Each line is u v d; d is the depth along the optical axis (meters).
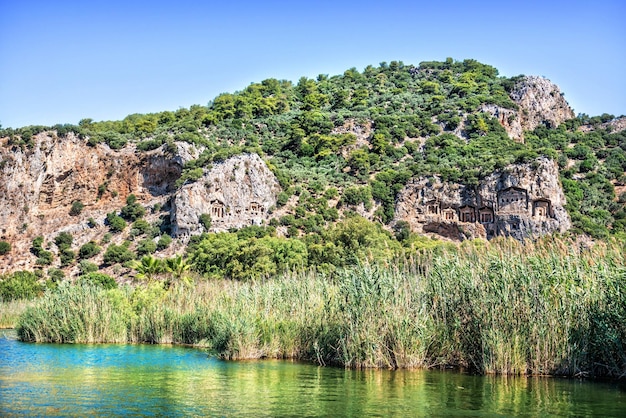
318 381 25.78
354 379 26.12
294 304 35.38
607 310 25.98
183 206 112.69
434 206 124.88
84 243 116.44
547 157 121.25
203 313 41.59
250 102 185.62
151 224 118.62
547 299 26.95
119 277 101.69
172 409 20.75
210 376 27.39
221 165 120.00
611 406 20.75
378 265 31.12
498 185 120.19
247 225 116.25
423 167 132.88
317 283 36.50
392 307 28.66
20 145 128.62
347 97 189.88
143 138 142.75
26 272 98.44
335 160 149.12
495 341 26.50
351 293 29.28
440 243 103.31
